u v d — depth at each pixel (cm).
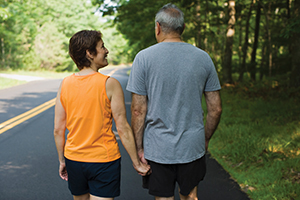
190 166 200
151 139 200
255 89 1074
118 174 200
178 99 193
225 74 1485
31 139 571
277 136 510
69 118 195
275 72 1900
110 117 197
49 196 328
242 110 784
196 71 195
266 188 331
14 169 411
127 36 3112
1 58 3275
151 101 197
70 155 196
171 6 202
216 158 459
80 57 194
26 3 3578
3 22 3150
